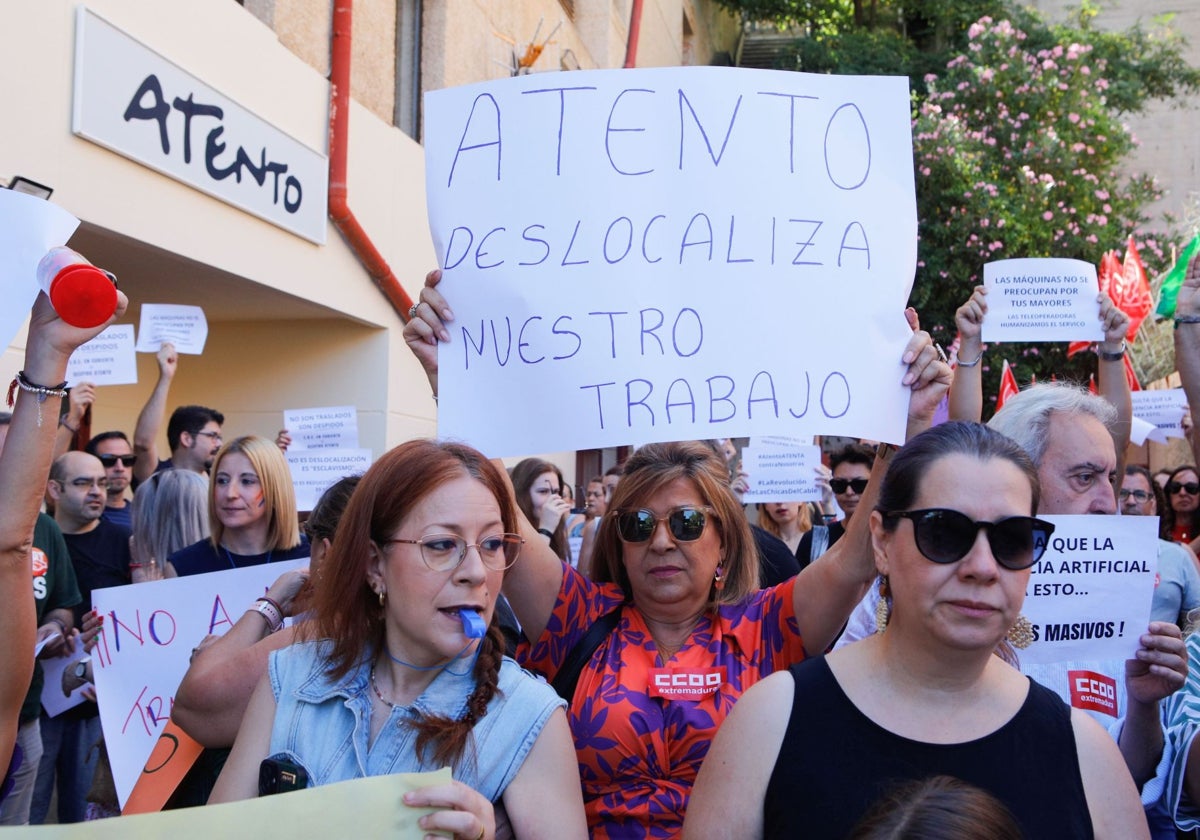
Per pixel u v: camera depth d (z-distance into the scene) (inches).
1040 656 96.0
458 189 105.1
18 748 129.5
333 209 298.8
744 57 1015.0
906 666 72.5
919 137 605.9
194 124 236.8
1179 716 93.5
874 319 101.3
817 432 99.3
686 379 100.0
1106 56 706.2
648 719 98.2
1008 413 108.3
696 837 73.2
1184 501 238.4
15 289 70.7
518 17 431.5
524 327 102.2
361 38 318.7
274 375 335.6
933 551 70.1
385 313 331.9
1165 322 517.0
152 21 223.0
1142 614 96.0
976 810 58.5
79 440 300.2
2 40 184.7
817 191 102.1
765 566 177.5
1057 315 128.7
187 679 97.0
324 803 65.1
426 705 76.1
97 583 190.4
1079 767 70.5
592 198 102.6
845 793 69.2
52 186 197.3
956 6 753.6
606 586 111.3
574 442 100.3
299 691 78.6
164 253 233.0
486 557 77.6
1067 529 96.4
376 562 79.4
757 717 73.9
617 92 103.3
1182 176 874.1
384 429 329.7
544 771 75.5
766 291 100.9
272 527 160.6
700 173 102.0
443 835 65.1
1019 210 595.5
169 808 99.9
